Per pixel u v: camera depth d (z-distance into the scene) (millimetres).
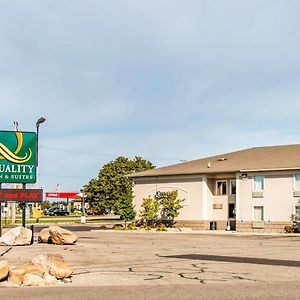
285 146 51969
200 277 14656
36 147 29281
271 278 14430
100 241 30969
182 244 28516
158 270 16266
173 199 48875
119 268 16781
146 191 52531
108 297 11266
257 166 45312
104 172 78688
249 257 20609
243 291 12094
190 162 54312
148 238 34812
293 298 11148
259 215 45000
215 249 24750
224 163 49531
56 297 11266
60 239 27109
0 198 28281
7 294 11664
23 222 29016
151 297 11266
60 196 118188
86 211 119000
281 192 43938
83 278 14445
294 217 43062
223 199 48156
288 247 26172
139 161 81125
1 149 28734
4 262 13188
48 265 14055
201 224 48062
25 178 28984
